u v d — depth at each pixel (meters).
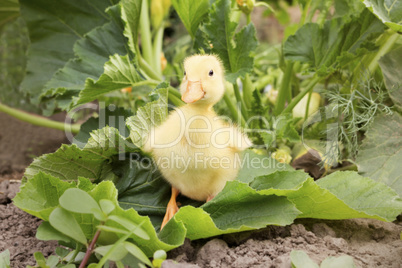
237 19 0.80
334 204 0.61
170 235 0.58
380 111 0.73
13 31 1.17
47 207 0.60
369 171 0.67
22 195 0.59
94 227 0.58
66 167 0.65
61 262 0.58
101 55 0.77
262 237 0.62
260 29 1.63
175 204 0.64
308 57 0.75
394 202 0.62
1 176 0.89
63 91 0.73
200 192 0.64
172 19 1.25
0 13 0.97
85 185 0.61
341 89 0.77
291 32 0.98
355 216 0.62
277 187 0.64
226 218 0.61
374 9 0.68
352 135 0.75
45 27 0.86
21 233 0.66
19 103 1.14
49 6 0.86
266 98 0.89
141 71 0.75
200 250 0.59
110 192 0.58
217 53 0.73
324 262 0.55
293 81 0.84
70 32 0.86
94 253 0.58
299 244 0.60
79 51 0.76
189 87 0.60
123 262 0.56
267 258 0.57
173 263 0.54
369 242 0.62
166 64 1.06
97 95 0.70
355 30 0.73
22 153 0.97
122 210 0.56
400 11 0.70
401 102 0.70
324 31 0.75
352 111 0.71
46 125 0.89
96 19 0.86
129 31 0.73
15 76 1.16
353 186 0.64
